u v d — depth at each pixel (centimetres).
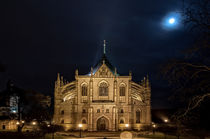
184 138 6888
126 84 13425
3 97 8225
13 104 8919
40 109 10312
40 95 9319
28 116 10438
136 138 8494
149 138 8519
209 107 4109
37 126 11562
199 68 3569
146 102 13538
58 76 13800
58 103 13238
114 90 13200
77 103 13175
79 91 13312
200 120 4312
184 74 3584
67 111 13188
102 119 13188
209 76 3556
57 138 8706
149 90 13712
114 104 12925
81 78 13425
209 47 3431
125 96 13338
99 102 12950
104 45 16062
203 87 3559
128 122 13050
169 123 11100
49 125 11662
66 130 12900
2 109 9944
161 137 8581
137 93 14125
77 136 9769
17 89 8625
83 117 13100
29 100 9056
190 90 3609
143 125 13250
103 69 13475
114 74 14850
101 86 13375
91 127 12712
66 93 13838
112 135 10488
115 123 12788
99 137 9544
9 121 13175
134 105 13425
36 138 8469
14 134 8494
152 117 16638
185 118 4353
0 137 7819
